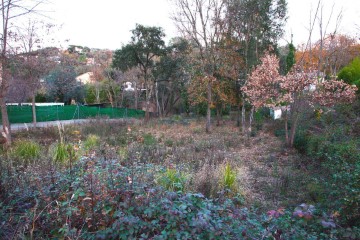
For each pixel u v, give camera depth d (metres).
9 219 2.61
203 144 11.31
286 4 19.55
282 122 15.42
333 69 27.56
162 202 2.57
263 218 2.84
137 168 3.61
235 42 18.64
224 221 2.56
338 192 4.05
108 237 2.46
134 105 39.19
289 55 20.28
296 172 7.42
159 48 25.92
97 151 5.98
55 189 3.04
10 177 3.36
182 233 2.36
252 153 10.35
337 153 6.54
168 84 32.66
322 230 2.83
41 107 23.09
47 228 2.62
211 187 4.95
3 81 9.83
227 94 19.00
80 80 39.06
